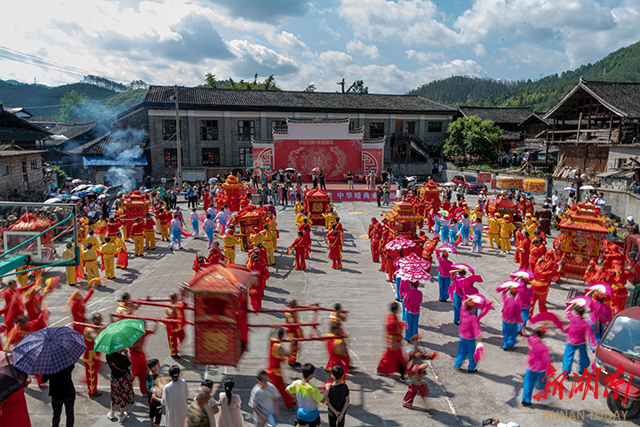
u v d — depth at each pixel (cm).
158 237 2330
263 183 3344
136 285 1526
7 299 1011
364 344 1103
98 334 805
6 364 685
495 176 4209
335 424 701
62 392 732
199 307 808
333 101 5409
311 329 1183
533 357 834
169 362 995
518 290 1079
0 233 998
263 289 1375
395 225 1625
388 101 5628
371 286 1538
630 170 2995
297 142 4484
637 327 854
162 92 4953
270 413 686
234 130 4947
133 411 821
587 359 923
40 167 3450
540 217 2327
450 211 2173
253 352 1049
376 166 4528
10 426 696
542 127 5519
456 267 1230
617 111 3158
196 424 637
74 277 1510
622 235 2184
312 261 1852
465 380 939
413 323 1098
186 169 4597
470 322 955
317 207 2352
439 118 5578
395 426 783
